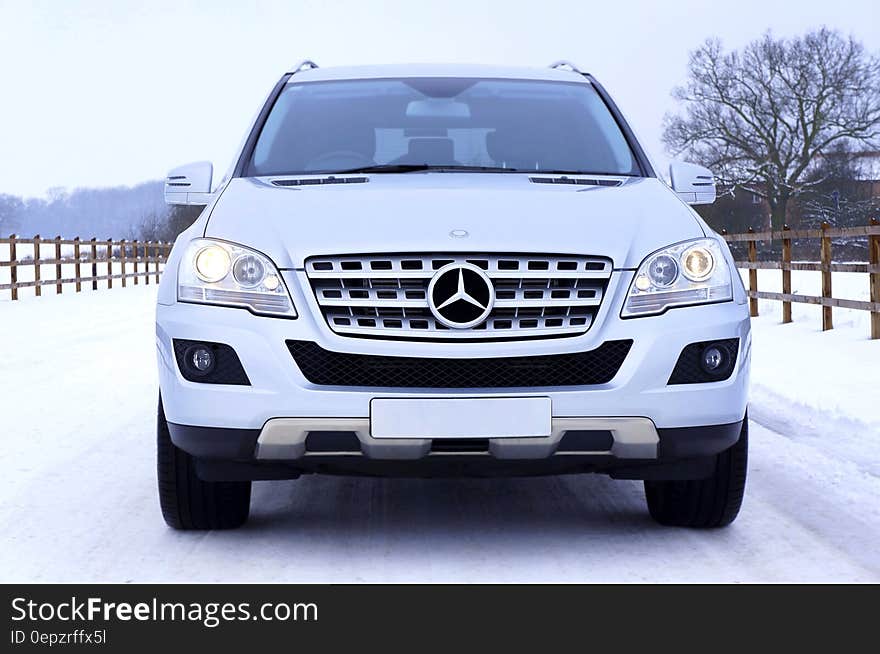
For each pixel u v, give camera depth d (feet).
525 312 12.45
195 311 12.71
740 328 12.98
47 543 13.37
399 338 12.35
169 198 16.94
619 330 12.48
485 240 12.55
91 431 21.18
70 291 86.48
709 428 12.65
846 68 164.35
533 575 12.16
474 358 12.25
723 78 169.89
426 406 12.12
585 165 16.11
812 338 38.63
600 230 13.01
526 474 12.75
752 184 168.76
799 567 12.37
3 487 16.25
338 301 12.42
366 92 17.61
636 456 12.50
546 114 17.17
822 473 17.24
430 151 16.15
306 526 14.37
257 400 12.30
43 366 32.73
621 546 13.34
